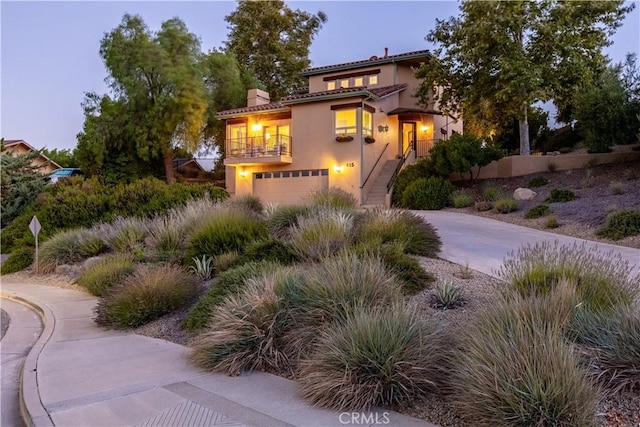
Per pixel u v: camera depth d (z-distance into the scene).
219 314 5.27
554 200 15.52
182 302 7.31
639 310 3.73
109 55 28.59
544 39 19.38
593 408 2.90
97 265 10.79
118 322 6.92
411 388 3.62
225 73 31.70
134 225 13.16
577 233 11.77
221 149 33.59
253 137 24.30
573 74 19.36
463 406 3.24
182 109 28.33
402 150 25.06
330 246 7.67
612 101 17.91
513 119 24.91
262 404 3.75
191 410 3.66
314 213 10.02
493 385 3.06
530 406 2.88
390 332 3.83
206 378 4.47
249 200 14.44
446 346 3.94
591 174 17.41
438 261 8.15
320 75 27.09
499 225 13.69
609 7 19.17
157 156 29.28
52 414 3.67
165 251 10.82
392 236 8.64
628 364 3.29
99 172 29.08
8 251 17.16
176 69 28.28
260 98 26.80
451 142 19.56
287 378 4.43
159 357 5.29
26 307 9.26
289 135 23.36
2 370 5.44
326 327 4.55
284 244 8.33
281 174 23.34
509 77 19.42
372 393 3.58
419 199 18.64
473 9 19.95
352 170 21.08
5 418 4.04
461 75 21.78
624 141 18.09
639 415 2.98
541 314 3.96
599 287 4.60
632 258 8.51
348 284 5.09
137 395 4.03
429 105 24.64
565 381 2.90
